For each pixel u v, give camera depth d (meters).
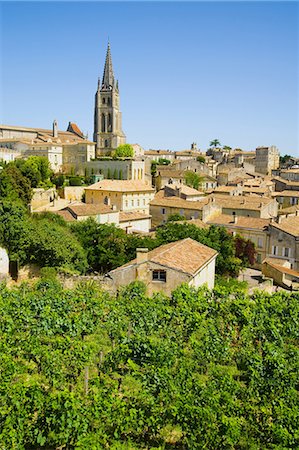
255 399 15.81
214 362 20.05
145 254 28.83
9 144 115.31
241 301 26.09
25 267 37.62
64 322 21.97
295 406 14.95
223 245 45.53
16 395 13.71
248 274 49.62
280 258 53.19
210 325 22.53
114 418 13.30
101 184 79.88
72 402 13.32
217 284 37.81
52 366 17.08
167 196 83.19
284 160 174.00
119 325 22.23
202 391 14.86
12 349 19.00
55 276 33.59
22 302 24.97
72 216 55.59
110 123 147.50
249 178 116.31
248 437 13.59
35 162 93.06
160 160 150.00
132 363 16.80
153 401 14.16
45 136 130.88
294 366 18.81
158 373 16.05
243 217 60.34
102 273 40.78
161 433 14.17
